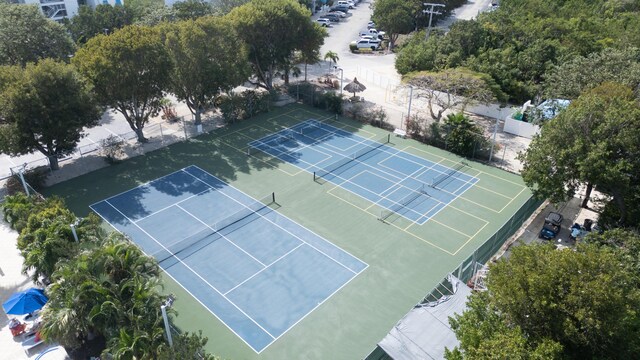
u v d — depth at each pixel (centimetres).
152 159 4300
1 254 3053
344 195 3747
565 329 1595
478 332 1683
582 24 6706
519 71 5322
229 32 4788
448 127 4516
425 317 2252
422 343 2103
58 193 3728
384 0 7812
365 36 8188
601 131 2847
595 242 2330
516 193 3806
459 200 3700
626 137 2769
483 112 5359
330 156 4384
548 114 4528
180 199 3675
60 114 3678
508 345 1529
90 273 2184
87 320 2088
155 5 8038
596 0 8588
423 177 4034
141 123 4556
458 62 5394
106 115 5256
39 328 2373
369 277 2872
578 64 4619
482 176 4062
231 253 3066
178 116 5219
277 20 5322
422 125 4731
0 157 4338
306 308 2630
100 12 7156
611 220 3002
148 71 4153
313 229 3322
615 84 3778
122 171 4091
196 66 4503
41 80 3584
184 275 2867
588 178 2858
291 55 5909
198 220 3406
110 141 4406
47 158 4044
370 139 4750
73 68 3822
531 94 5159
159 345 1920
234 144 4609
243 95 5331
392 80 6425
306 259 3019
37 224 2684
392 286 2802
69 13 8962
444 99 5428
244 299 2688
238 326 2505
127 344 1905
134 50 3991
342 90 6041
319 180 3962
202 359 1964
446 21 9525
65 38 5597
